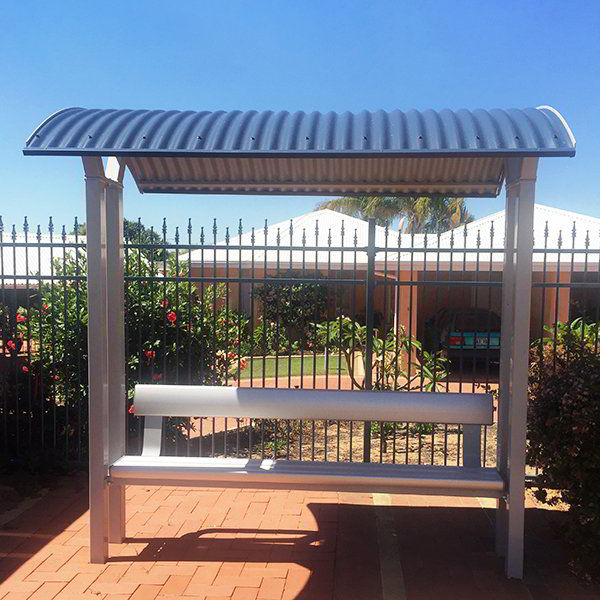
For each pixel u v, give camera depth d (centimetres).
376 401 420
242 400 427
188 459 395
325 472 373
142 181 464
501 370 402
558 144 308
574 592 349
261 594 341
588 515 352
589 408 350
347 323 693
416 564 382
